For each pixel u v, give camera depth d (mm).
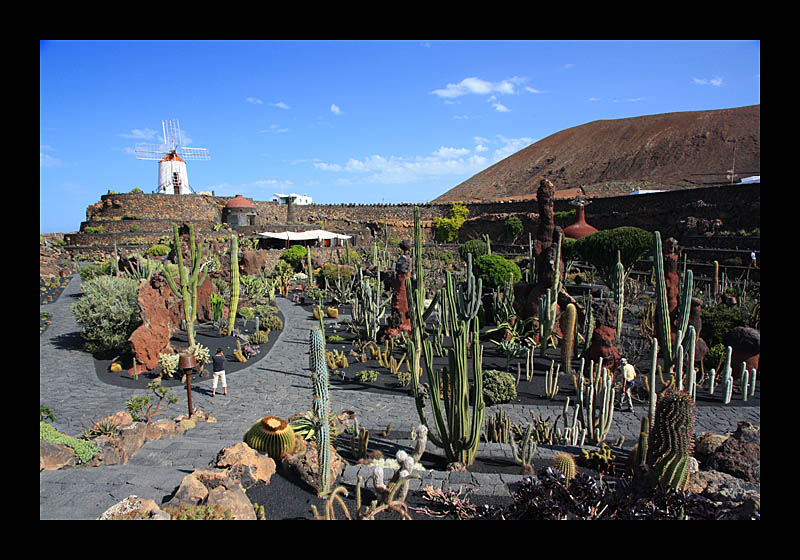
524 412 13445
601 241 30484
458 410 9422
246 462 8062
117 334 18391
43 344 19953
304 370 17984
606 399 11008
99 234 48031
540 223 23828
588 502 6504
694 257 39375
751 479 8016
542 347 19094
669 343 16031
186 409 13633
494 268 27938
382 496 7105
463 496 7789
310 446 9016
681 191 51125
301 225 63469
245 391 15484
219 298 25422
